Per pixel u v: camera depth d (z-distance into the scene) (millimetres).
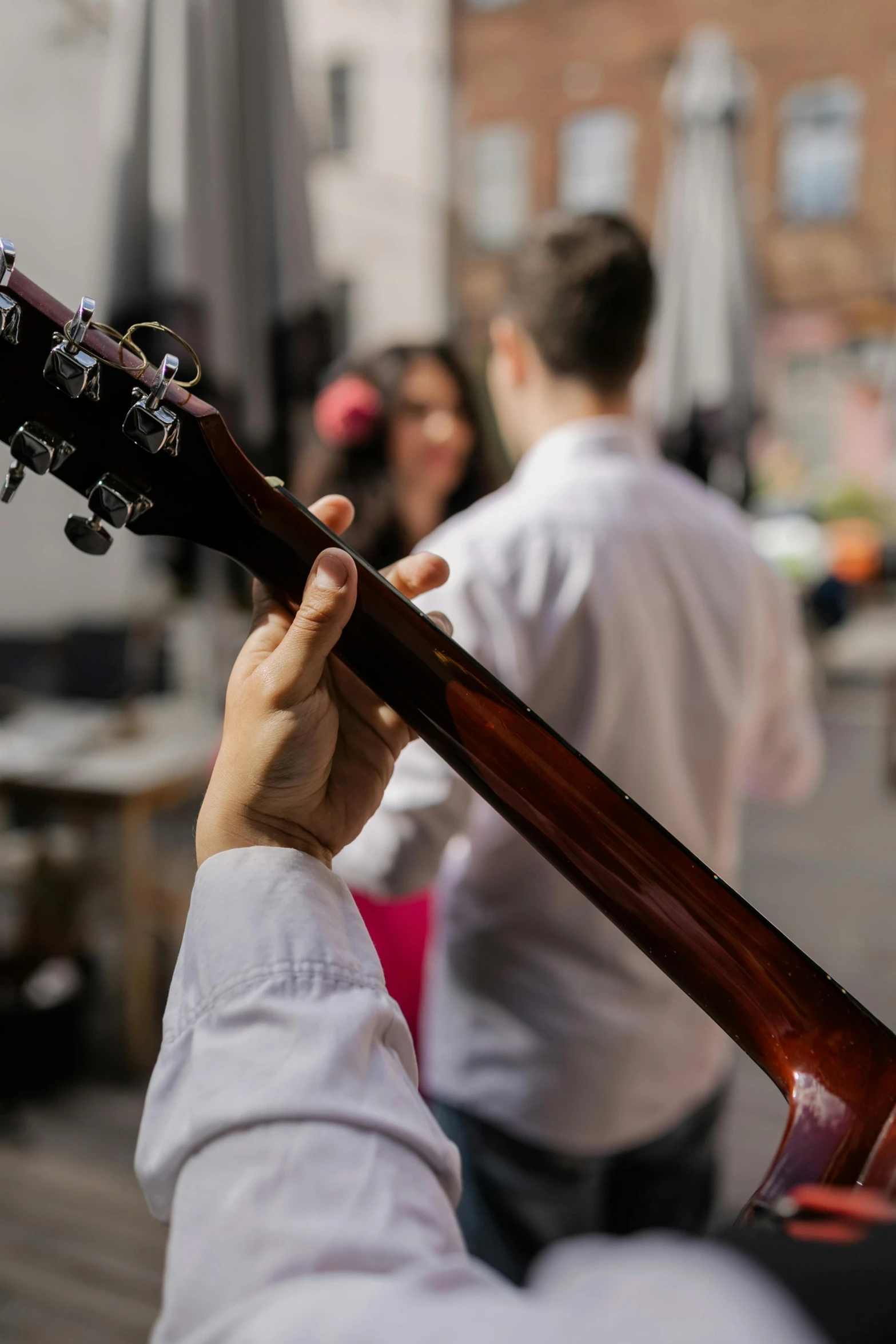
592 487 1067
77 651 3604
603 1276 267
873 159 11617
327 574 472
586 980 1050
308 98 10312
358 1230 340
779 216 12078
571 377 1122
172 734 2770
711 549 1125
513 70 12000
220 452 558
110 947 2965
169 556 2693
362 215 10422
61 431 549
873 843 3990
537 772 579
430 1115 417
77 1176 2043
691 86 5770
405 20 10180
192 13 2406
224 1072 388
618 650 1032
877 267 11844
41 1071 2311
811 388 12508
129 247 2383
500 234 12188
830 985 558
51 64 4328
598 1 11609
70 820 2680
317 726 485
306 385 2623
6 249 500
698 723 1106
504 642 1014
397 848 979
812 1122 511
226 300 2426
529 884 1046
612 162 11859
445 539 1063
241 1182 356
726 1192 1954
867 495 10898
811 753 1360
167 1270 355
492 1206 1073
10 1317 1688
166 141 2369
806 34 11445
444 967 1103
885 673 7113
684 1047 1106
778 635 1231
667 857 576
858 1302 235
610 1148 1067
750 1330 231
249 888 449
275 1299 312
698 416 5344
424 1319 281
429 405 1932
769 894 3475
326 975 422
